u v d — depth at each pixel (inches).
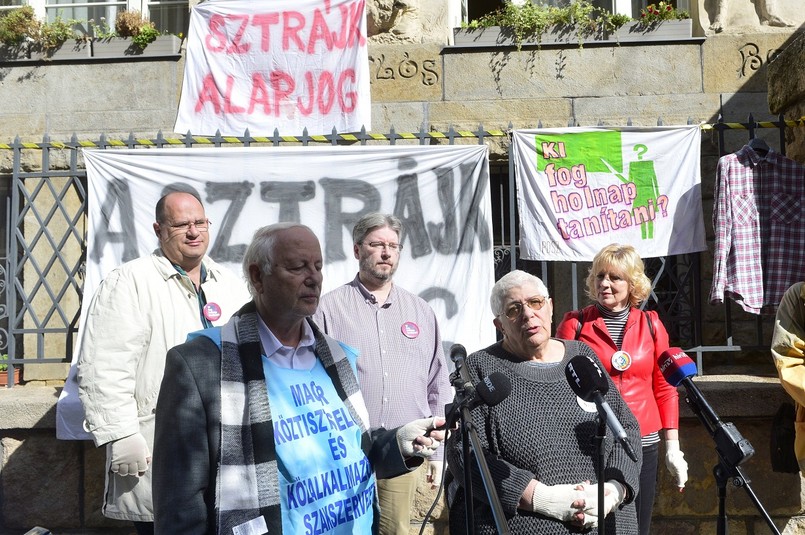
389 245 167.8
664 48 307.0
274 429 101.3
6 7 332.2
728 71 305.7
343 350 114.0
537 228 218.4
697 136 219.0
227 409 99.5
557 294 292.8
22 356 257.4
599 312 170.2
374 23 312.7
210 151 217.9
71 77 318.3
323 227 218.4
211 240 217.6
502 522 103.0
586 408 128.9
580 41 305.7
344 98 261.9
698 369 217.6
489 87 309.6
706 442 203.5
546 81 308.5
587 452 127.0
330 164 219.1
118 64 317.7
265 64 263.4
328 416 107.2
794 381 166.9
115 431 147.4
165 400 100.4
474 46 308.8
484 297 215.9
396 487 164.4
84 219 305.7
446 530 204.5
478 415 129.4
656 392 169.9
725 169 208.1
